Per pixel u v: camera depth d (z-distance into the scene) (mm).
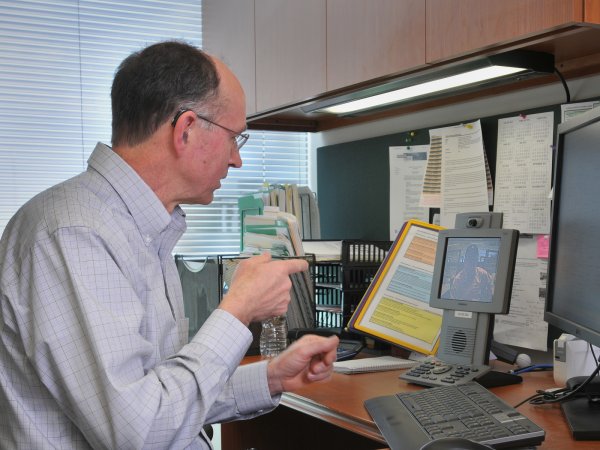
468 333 1519
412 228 1783
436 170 2047
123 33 2801
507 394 1387
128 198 1117
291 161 3010
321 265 2111
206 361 1029
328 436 2043
